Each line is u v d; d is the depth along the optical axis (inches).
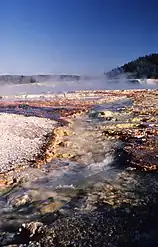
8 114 1508.4
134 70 6166.3
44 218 483.5
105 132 1082.1
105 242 408.8
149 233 425.7
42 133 1071.6
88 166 722.2
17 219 485.7
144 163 698.2
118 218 469.1
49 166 725.3
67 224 457.7
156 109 1644.9
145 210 489.7
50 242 414.6
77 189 586.9
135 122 1269.7
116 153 811.4
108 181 618.2
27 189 594.9
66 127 1186.6
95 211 495.5
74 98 2743.6
